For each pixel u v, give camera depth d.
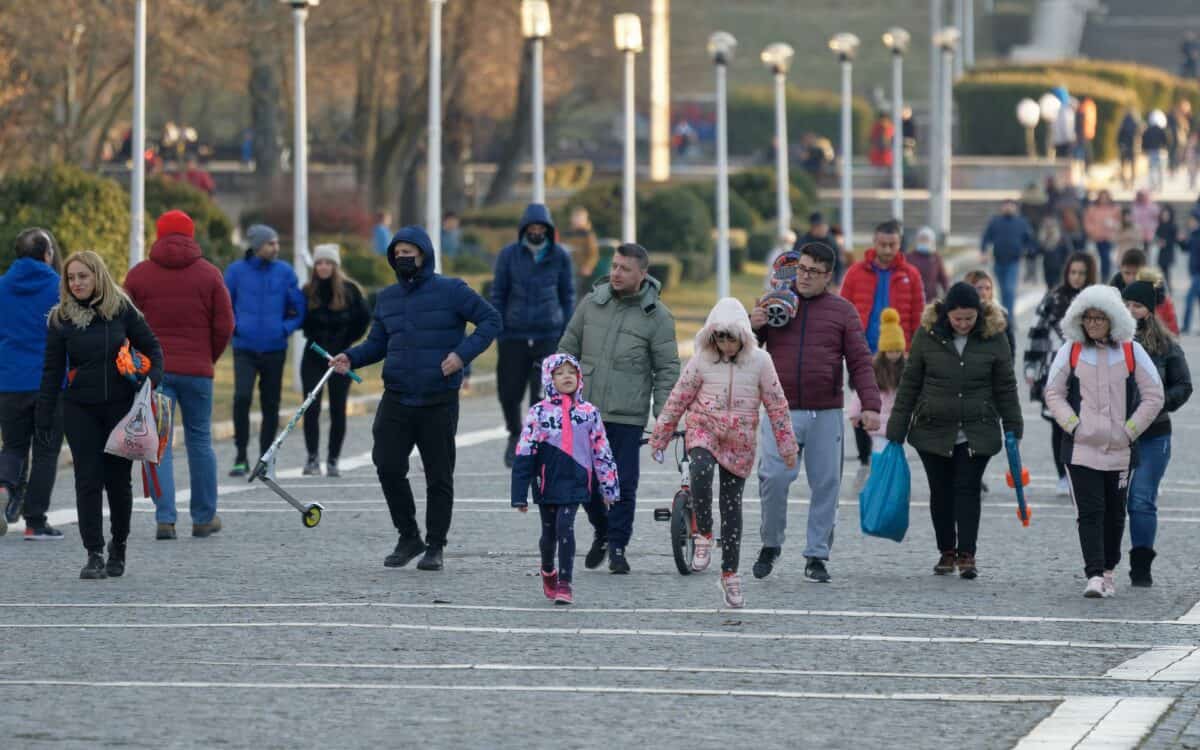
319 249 52.38
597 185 137.62
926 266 63.50
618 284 37.03
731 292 125.75
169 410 36.75
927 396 36.56
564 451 33.19
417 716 24.42
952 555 37.00
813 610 32.72
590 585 35.34
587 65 163.12
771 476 35.91
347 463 55.72
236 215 168.62
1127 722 23.88
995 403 36.53
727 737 23.39
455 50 136.38
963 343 36.56
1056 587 35.69
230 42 109.44
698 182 156.00
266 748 22.73
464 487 50.06
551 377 33.47
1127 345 35.03
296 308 52.19
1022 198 142.62
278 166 135.62
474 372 82.88
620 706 25.09
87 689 25.94
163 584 35.31
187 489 49.69
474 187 187.88
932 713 24.70
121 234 81.56
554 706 25.05
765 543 36.19
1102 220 135.00
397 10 132.88
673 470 53.31
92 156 111.25
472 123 164.12
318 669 27.41
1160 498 48.56
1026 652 29.05
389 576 36.31
